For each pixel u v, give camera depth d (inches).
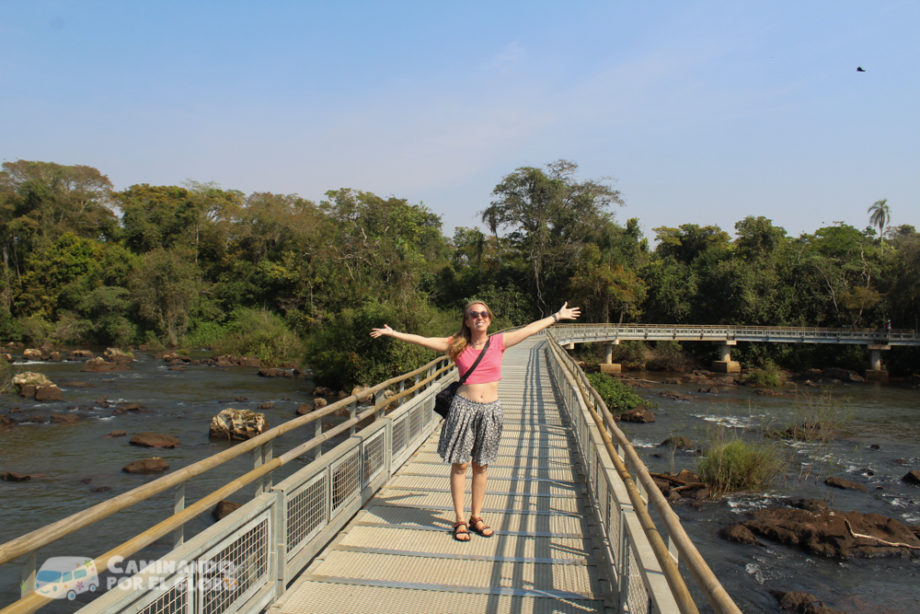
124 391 1075.9
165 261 2016.5
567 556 192.2
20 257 2362.2
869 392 1424.7
